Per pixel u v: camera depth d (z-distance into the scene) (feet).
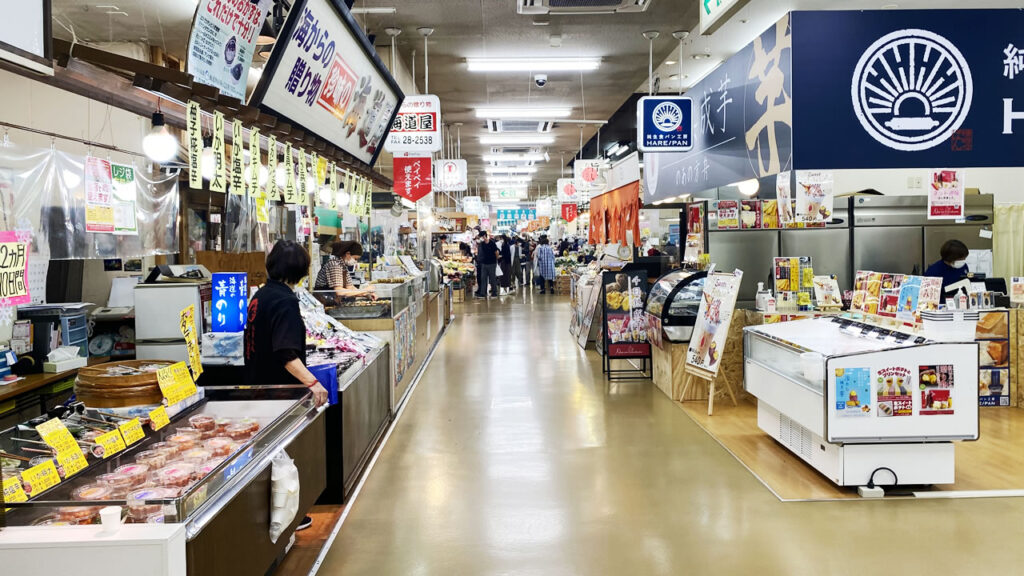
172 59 21.97
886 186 28.19
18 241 6.66
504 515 11.81
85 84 8.94
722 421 17.99
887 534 10.82
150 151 10.38
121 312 15.28
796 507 11.98
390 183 32.53
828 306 17.98
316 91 14.23
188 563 5.93
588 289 30.94
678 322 20.93
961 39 15.93
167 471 7.46
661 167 30.30
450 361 27.48
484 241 57.82
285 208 23.11
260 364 11.11
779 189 19.29
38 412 12.54
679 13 26.04
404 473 14.06
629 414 18.84
